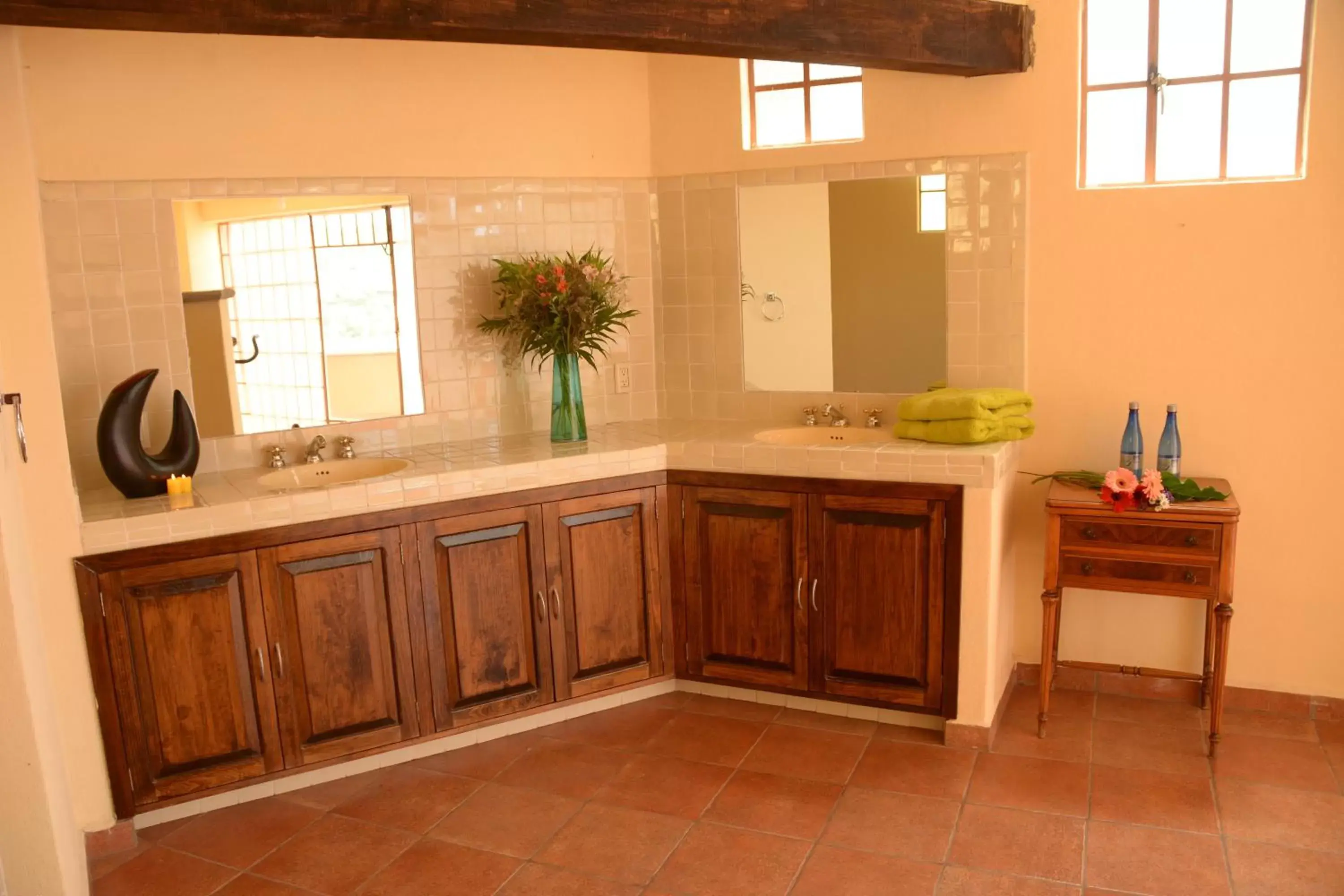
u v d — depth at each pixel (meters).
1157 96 3.35
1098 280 3.42
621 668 3.59
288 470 3.40
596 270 3.60
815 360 3.83
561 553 3.42
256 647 2.99
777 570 3.47
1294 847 2.67
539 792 3.10
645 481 3.54
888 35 3.06
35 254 2.61
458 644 3.29
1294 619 3.38
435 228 3.61
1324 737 3.25
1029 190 3.45
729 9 2.83
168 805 2.96
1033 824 2.81
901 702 3.36
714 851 2.76
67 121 3.05
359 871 2.74
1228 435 3.36
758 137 3.82
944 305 3.62
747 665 3.59
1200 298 3.32
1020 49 3.32
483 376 3.78
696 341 4.00
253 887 2.69
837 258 3.73
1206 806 2.87
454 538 3.24
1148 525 3.05
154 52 3.13
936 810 2.91
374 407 3.60
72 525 2.73
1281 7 3.19
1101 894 2.51
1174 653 3.54
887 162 3.61
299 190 3.38
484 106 3.64
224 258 3.31
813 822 2.88
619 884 2.63
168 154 3.19
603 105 3.84
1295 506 3.32
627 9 2.71
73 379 3.15
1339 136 3.09
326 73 3.38
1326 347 3.20
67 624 2.75
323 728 3.13
